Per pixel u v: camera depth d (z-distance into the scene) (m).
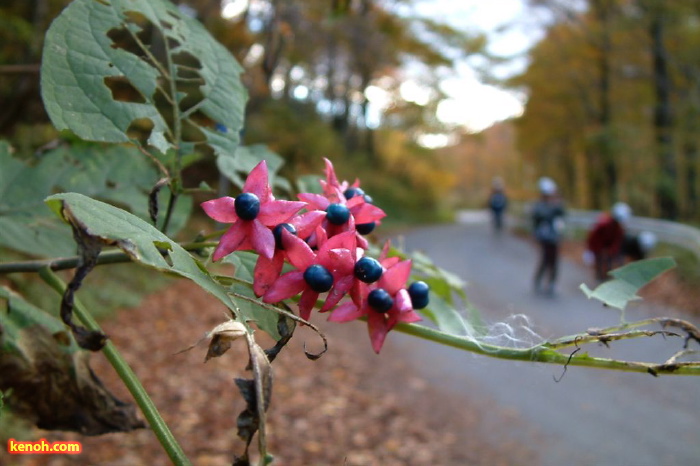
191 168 5.30
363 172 29.03
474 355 1.18
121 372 0.98
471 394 6.52
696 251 12.05
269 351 0.96
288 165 15.47
